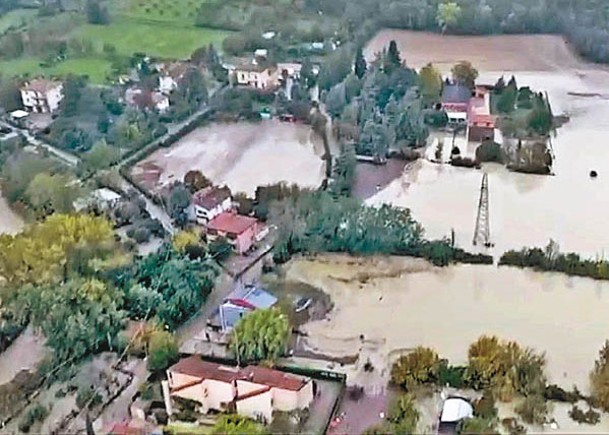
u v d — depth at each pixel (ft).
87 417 234.79
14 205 372.99
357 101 432.25
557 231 328.29
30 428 241.35
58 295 274.36
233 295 289.12
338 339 273.13
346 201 335.26
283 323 262.06
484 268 308.40
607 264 299.17
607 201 349.61
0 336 275.18
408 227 319.68
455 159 391.04
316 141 428.15
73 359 265.54
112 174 385.50
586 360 257.55
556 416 234.99
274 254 318.86
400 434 224.12
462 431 220.84
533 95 446.60
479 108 429.79
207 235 329.31
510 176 375.45
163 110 458.50
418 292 296.92
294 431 232.32
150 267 300.61
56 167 390.83
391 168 389.60
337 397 245.45
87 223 307.37
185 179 374.02
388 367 258.78
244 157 413.59
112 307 275.80
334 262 316.81
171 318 281.74
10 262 286.87
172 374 242.99
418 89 442.50
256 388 237.04
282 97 460.55
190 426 234.79
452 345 267.59
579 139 408.87
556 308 284.61
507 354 246.27
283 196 352.08
